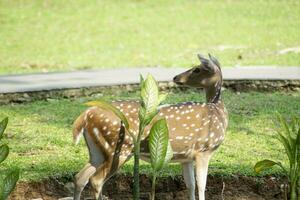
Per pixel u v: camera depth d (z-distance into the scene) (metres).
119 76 17.89
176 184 10.95
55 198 10.76
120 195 10.95
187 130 9.60
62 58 23.33
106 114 9.32
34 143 12.66
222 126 9.88
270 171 11.05
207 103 9.94
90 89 16.41
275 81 16.58
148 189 10.97
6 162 11.56
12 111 15.04
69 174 10.98
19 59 23.27
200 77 10.15
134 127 9.37
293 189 9.36
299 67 18.89
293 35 24.98
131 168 11.22
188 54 23.00
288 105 15.10
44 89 16.16
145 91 8.82
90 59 23.11
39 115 14.65
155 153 8.71
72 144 12.64
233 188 10.89
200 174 9.64
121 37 26.19
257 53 22.48
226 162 11.55
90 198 10.78
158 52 23.66
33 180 10.80
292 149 9.36
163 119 8.65
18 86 16.67
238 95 16.09
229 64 20.66
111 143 9.31
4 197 8.52
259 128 13.46
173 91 16.58
